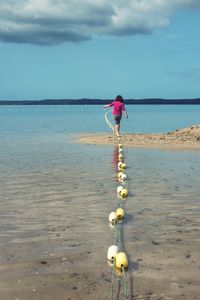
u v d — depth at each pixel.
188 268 5.45
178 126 37.88
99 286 4.94
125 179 11.48
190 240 6.52
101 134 27.67
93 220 7.62
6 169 13.41
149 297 4.67
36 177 11.98
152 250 6.10
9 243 6.39
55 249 6.13
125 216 7.88
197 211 8.21
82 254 5.94
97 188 10.43
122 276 5.22
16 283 5.02
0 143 22.27
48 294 4.74
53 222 7.48
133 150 18.64
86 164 14.45
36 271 5.36
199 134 23.48
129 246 6.26
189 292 4.79
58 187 10.55
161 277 5.18
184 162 14.84
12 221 7.55
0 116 72.81
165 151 18.19
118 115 23.58
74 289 4.86
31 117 66.31
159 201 9.03
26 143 22.22
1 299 4.61
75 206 8.64
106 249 6.14
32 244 6.35
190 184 10.84
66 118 60.16
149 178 11.73
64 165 14.25
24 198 9.37
